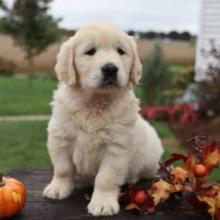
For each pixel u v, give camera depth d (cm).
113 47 95
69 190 97
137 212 90
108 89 91
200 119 274
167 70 363
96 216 88
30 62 608
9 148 209
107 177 91
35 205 93
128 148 92
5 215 86
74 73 94
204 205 90
